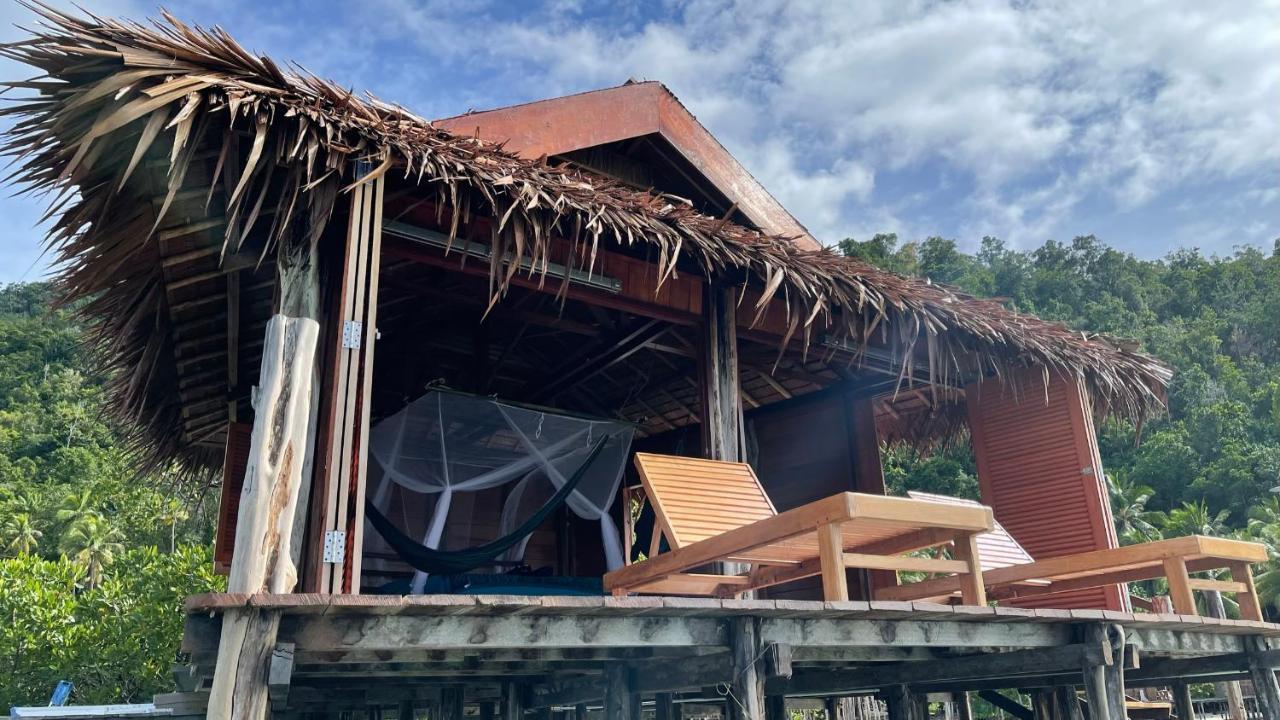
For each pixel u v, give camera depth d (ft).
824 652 17.24
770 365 30.17
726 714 20.39
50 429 158.51
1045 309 189.88
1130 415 28.30
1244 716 32.04
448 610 11.32
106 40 13.21
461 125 19.52
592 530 33.04
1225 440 120.16
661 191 25.84
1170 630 18.47
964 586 15.23
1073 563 19.25
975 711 65.92
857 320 23.24
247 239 17.54
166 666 55.36
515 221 16.10
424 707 26.91
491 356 31.42
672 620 13.46
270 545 11.30
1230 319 177.78
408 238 18.49
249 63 14.39
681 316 22.33
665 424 35.83
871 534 15.58
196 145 13.24
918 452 34.35
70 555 109.09
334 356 16.51
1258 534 96.68
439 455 22.36
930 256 215.10
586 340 30.81
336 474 13.34
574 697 20.33
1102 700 16.44
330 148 14.32
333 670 16.43
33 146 13.37
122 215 15.57
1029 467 27.61
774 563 17.53
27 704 54.60
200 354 23.09
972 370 27.99
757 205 25.34
